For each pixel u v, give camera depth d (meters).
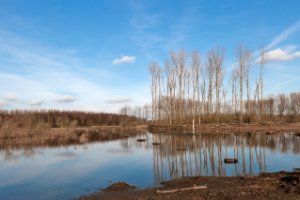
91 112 100.12
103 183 16.16
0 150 33.12
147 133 56.53
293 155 24.08
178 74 64.19
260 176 15.39
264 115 59.81
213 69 60.09
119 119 93.06
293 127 49.69
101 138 48.19
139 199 12.02
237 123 54.41
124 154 28.22
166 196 12.14
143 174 18.27
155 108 69.50
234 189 12.66
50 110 87.31
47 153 30.14
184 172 18.47
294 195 11.08
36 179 17.70
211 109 59.50
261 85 56.59
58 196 13.76
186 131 52.12
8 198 13.70
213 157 24.14
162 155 26.47
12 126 46.56
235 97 59.56
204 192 12.39
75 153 29.91
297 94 72.50
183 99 63.72
